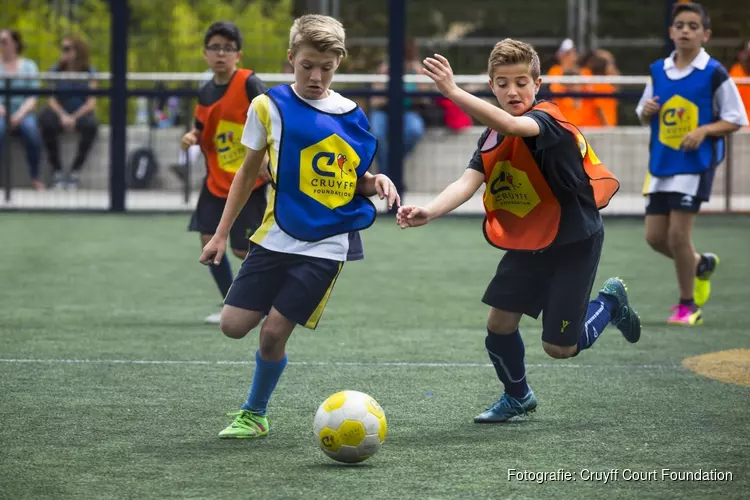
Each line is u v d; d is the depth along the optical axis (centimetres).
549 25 2828
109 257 1958
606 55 2706
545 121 845
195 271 1816
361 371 1116
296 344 1255
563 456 816
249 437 865
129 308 1488
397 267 1883
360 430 780
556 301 877
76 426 895
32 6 2772
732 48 2620
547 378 1091
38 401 980
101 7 2788
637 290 1656
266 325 850
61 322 1380
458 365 1148
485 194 891
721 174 2700
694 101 1396
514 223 884
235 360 1165
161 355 1188
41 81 2611
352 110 870
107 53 2784
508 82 865
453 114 2575
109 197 2634
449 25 2853
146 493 724
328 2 2689
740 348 1245
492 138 873
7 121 2595
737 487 743
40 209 2639
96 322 1384
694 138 1370
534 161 858
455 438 869
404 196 2597
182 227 2394
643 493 730
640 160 2636
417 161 2600
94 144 2664
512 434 881
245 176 873
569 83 2569
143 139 2673
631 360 1178
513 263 898
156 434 874
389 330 1344
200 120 1351
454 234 2339
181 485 741
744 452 828
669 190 1401
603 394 1023
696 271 1434
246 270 862
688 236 1399
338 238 853
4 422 906
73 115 2647
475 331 1340
